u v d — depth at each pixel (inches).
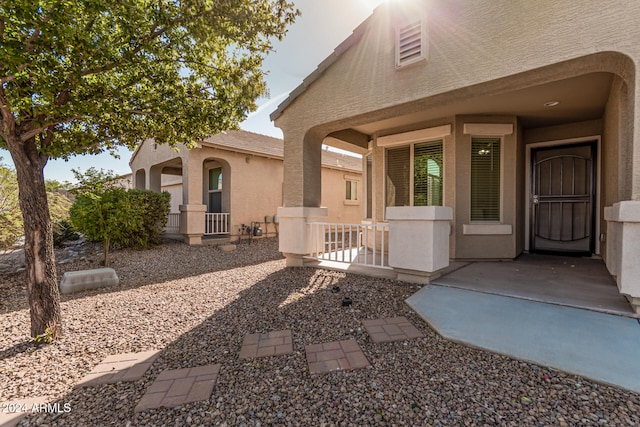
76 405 81.4
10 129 112.3
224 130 184.9
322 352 105.0
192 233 373.1
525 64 131.7
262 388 86.0
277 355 104.5
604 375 83.0
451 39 153.6
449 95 161.0
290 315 141.3
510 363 93.5
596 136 242.5
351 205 624.7
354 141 296.5
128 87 152.8
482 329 114.2
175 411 77.2
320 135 244.1
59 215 296.0
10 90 103.1
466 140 240.7
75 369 99.8
